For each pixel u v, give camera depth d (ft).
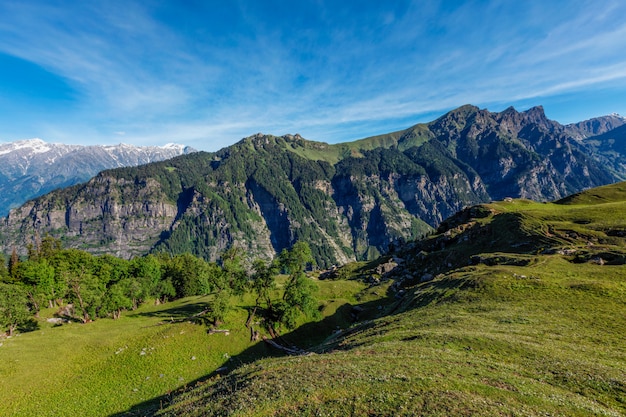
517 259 236.63
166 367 211.41
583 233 277.64
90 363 204.13
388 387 69.77
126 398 178.70
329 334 289.94
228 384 102.42
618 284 154.30
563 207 412.16
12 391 167.63
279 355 246.06
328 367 90.27
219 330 253.03
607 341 102.01
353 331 197.88
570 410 60.23
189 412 83.71
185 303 342.44
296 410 65.92
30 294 316.40
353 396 67.82
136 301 369.91
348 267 570.05
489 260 259.60
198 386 129.29
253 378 95.55
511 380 74.13
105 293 291.58
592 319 122.31
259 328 269.64
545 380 77.41
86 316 283.59
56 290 362.53
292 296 271.69
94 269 416.05
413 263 447.42
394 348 107.86
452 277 232.12
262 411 67.82
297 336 277.44
